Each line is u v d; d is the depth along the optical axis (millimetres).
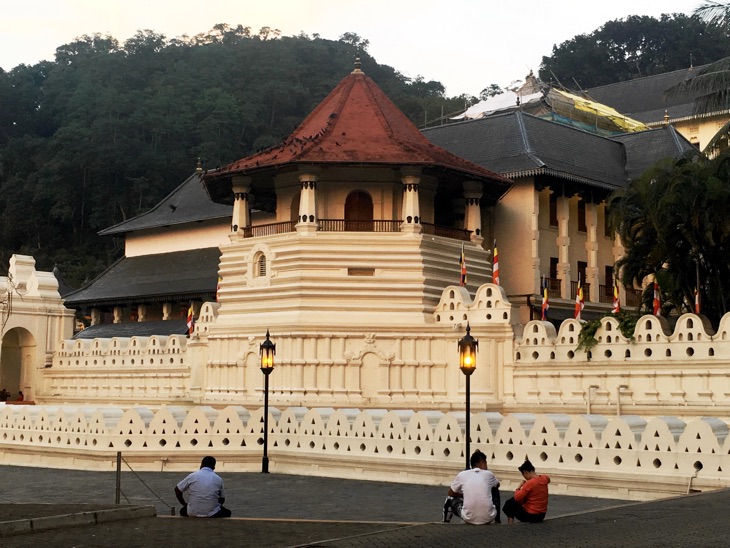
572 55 149750
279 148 52500
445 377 46938
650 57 148375
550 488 28422
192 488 22359
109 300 76375
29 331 65125
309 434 35344
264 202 60719
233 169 52219
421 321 48156
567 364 42469
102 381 61156
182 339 56844
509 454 29609
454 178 52250
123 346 60438
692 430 25922
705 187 41625
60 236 129125
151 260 79375
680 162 44625
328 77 162000
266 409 35906
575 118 80625
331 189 52094
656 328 39969
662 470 26359
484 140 61750
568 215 59469
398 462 32281
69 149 128375
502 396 44812
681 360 38938
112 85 150625
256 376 50094
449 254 51219
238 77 153625
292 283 49531
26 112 152750
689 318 39062
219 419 36438
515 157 58375
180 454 36031
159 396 56625
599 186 59812
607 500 26703
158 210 82062
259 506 27188
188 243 78250
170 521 21578
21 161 134500
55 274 98438
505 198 57750
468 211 53719
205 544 18031
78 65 160750
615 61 149250
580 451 28000
